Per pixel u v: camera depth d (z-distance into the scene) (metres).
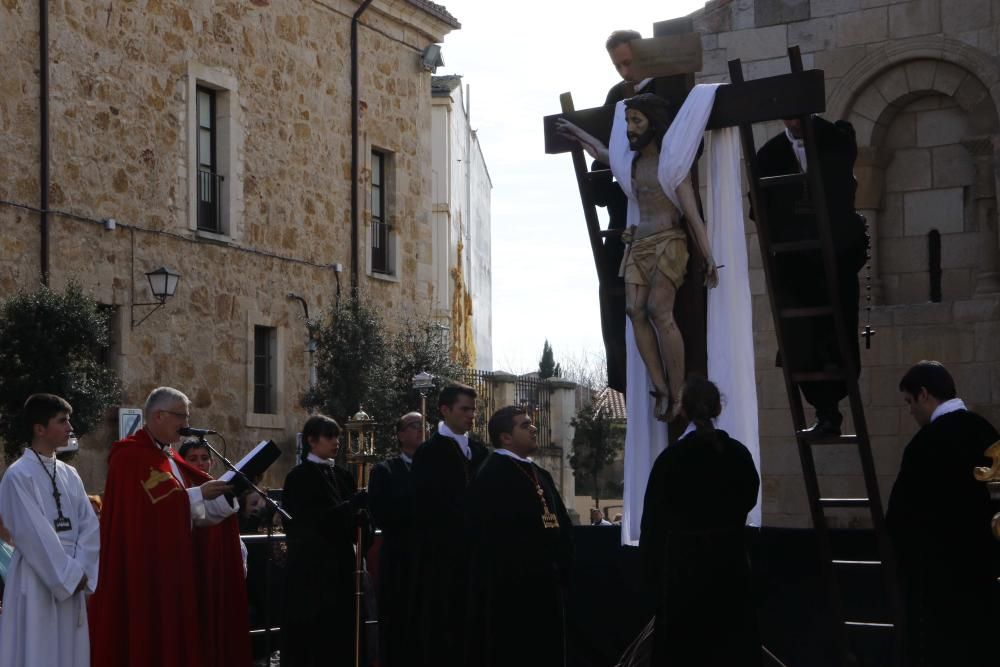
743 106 6.68
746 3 11.59
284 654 8.99
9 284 17.62
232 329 21.44
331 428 9.28
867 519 10.98
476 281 43.97
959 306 10.83
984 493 6.47
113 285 19.23
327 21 24.02
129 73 19.66
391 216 25.83
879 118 11.23
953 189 11.08
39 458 7.83
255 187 22.12
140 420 18.78
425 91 26.94
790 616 8.05
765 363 11.37
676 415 6.84
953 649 6.41
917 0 11.02
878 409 11.06
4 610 7.71
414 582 9.06
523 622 7.55
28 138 18.03
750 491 6.56
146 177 19.89
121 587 8.17
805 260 7.19
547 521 7.70
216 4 21.33
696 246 6.84
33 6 18.16
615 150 6.94
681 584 6.50
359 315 22.44
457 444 9.02
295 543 9.00
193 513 8.34
